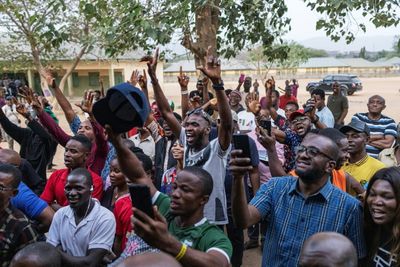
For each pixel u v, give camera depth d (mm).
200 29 7273
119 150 2514
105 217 3324
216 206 3695
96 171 4828
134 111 2051
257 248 5750
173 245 1918
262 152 5570
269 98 6477
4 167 2971
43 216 3424
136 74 5176
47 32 5645
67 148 4129
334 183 3588
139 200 1822
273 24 8055
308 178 2664
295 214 2744
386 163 4988
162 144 5281
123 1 5430
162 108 4172
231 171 2316
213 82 3379
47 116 5500
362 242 2674
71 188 3258
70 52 24750
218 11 7512
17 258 2430
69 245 3260
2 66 24203
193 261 1982
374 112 5918
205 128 3939
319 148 2639
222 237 2447
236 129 5891
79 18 14422
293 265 2686
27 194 3436
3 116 5977
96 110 2113
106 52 6754
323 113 7477
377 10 6266
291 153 5184
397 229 2545
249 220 2633
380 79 67500
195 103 6062
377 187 2584
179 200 2494
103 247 3240
